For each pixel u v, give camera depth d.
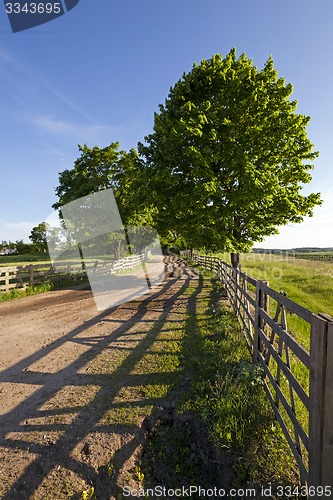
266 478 2.40
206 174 9.67
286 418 3.03
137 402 3.56
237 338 5.35
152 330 6.31
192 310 7.91
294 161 10.93
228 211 10.41
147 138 12.12
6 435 3.02
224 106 10.87
